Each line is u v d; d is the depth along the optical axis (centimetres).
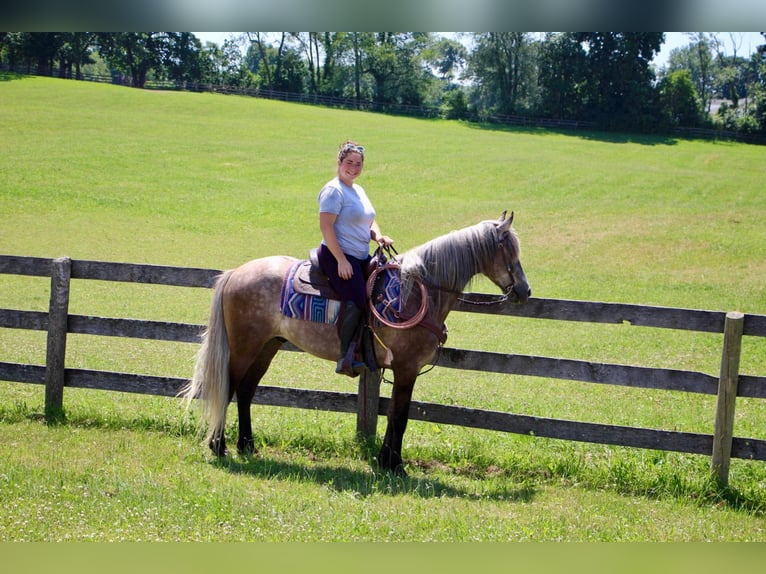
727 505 575
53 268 695
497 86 9075
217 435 624
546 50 8425
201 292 1533
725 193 3353
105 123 4497
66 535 452
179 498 513
